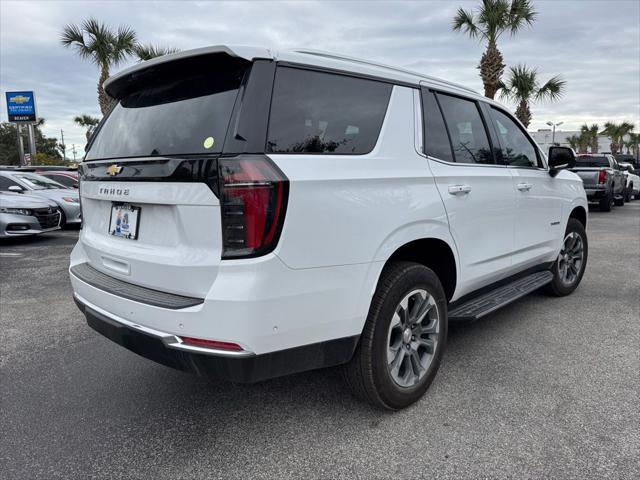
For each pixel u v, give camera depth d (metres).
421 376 2.87
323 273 2.26
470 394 2.99
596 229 10.80
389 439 2.53
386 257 2.54
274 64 2.26
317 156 2.30
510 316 4.48
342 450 2.45
